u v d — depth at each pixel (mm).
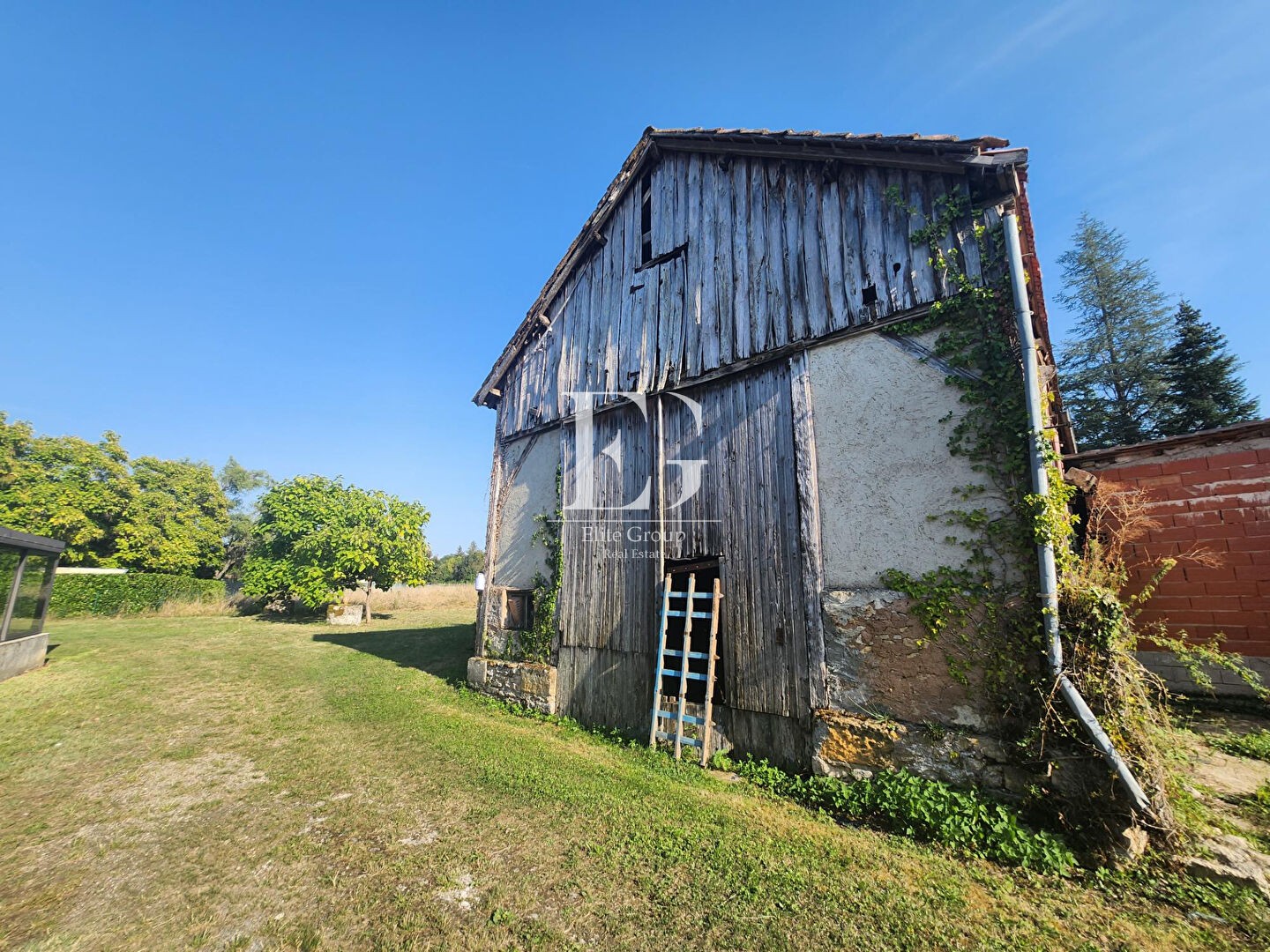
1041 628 4270
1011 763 4254
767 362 6473
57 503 24797
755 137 6773
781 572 5910
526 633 8961
